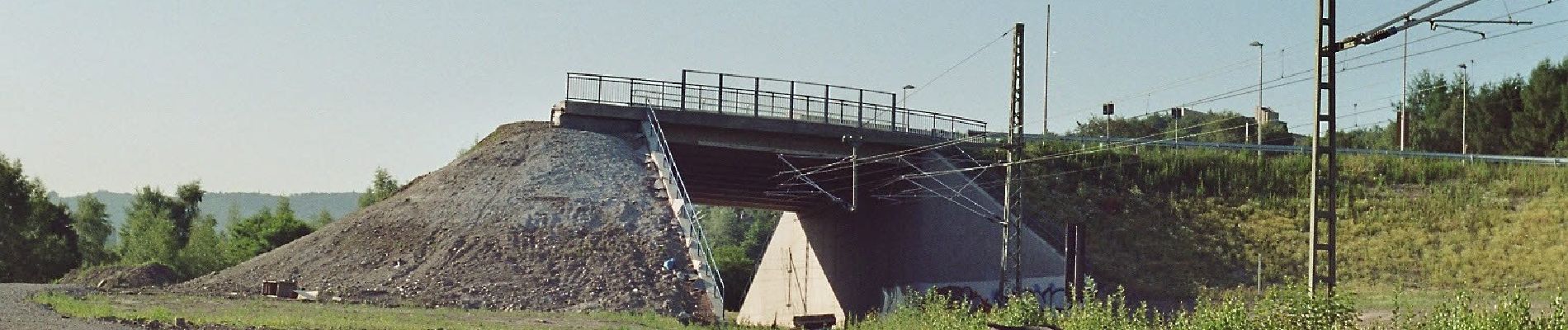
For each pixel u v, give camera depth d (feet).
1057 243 223.10
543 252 198.39
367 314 154.61
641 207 216.95
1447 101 405.59
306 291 185.06
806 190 277.23
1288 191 266.36
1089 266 226.99
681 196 218.18
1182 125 456.45
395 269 194.39
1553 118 339.77
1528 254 224.33
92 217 485.15
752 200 298.76
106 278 215.51
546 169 227.20
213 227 412.77
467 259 195.93
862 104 261.65
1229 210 257.14
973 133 277.03
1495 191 258.98
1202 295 202.49
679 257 200.75
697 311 185.26
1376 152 289.53
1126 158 279.28
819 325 209.36
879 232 263.70
